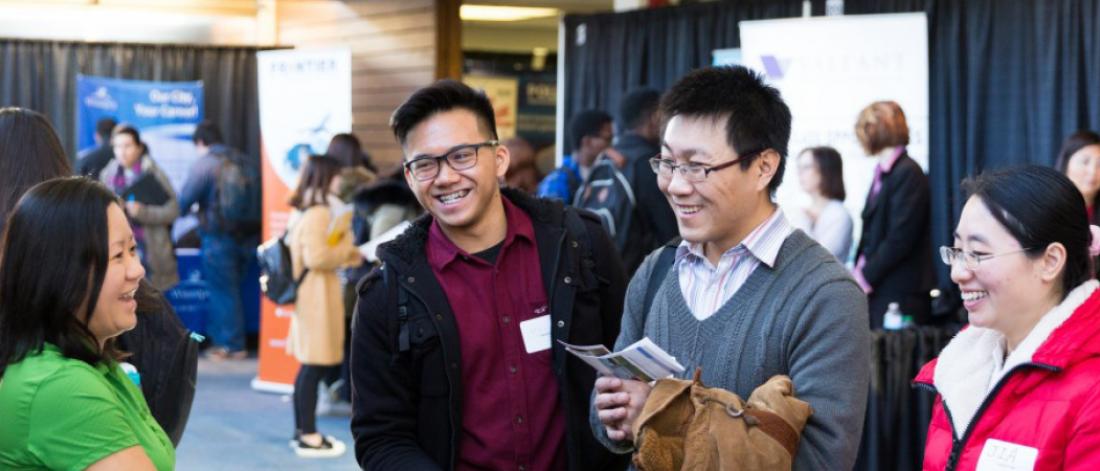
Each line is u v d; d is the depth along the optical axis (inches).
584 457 97.0
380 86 346.6
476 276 96.7
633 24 265.7
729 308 81.4
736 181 79.8
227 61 366.3
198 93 352.5
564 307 96.8
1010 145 205.9
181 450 235.6
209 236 349.4
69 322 75.5
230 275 351.3
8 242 75.8
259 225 355.9
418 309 95.0
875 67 193.6
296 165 277.7
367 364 96.4
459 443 95.4
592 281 98.7
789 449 73.0
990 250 76.4
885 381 170.9
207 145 348.2
